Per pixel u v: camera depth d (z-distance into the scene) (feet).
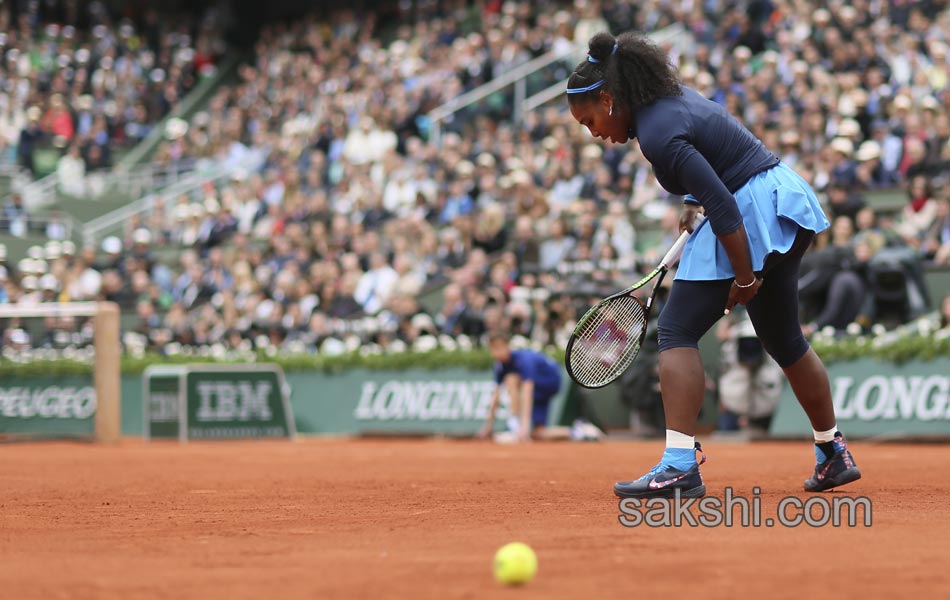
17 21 245.45
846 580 25.35
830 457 47.09
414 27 228.22
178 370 131.03
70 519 41.70
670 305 43.68
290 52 243.60
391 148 184.65
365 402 134.92
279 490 53.72
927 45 148.77
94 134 224.74
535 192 147.23
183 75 249.14
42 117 223.30
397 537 34.06
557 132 159.12
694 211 44.68
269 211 184.44
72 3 257.55
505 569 24.72
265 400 132.26
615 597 23.39
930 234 121.19
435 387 130.21
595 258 130.93
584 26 180.55
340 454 92.68
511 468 69.15
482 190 157.28
